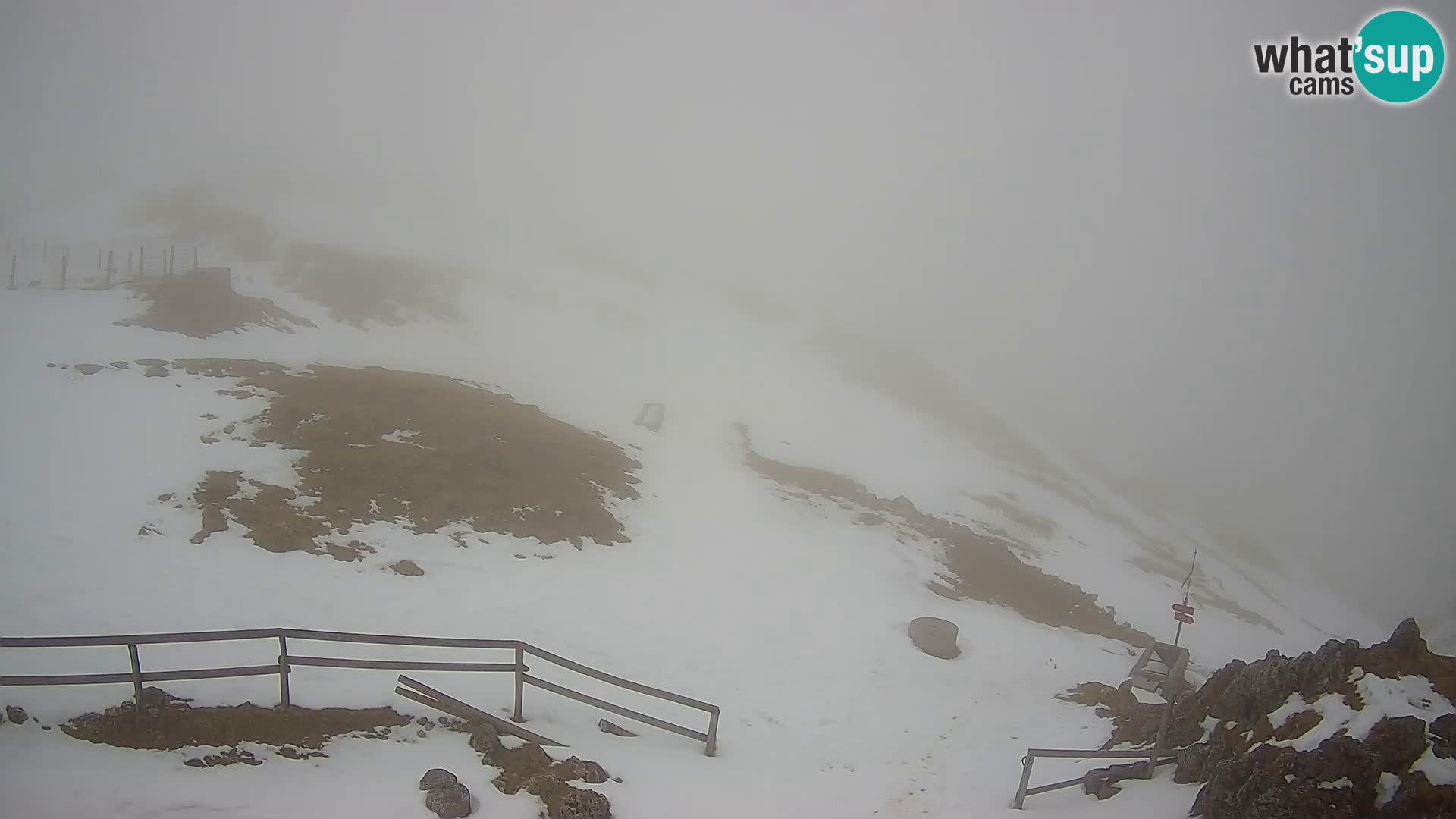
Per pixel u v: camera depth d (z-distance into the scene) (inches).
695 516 966.4
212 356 999.0
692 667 560.1
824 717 511.8
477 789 311.4
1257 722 370.6
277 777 296.4
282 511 625.9
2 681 283.6
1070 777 436.5
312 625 479.8
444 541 669.9
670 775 368.5
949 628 701.3
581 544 757.9
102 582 470.9
